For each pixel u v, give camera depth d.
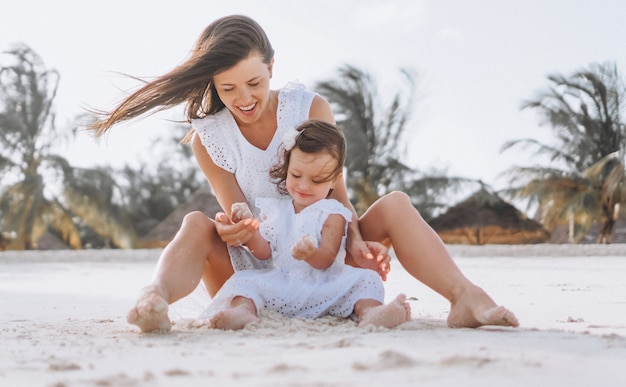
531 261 13.30
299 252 3.08
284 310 3.18
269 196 3.69
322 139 3.34
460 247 16.81
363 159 30.45
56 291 6.70
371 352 2.16
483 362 1.96
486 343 2.40
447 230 29.16
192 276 3.09
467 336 2.59
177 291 3.03
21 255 16.38
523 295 5.40
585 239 29.81
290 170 3.40
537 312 3.98
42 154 29.91
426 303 4.69
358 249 3.21
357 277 3.14
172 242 3.14
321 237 3.28
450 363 1.97
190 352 2.32
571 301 4.78
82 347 2.52
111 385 1.82
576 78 29.36
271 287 3.17
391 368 1.92
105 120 3.75
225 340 2.60
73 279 9.11
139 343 2.57
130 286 7.54
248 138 3.74
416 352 2.16
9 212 29.12
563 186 29.16
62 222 30.41
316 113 3.80
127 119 3.71
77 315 4.16
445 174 29.86
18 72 29.50
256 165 3.70
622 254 16.17
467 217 29.17
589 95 29.39
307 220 3.31
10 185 29.20
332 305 3.16
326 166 3.35
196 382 1.82
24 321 3.77
